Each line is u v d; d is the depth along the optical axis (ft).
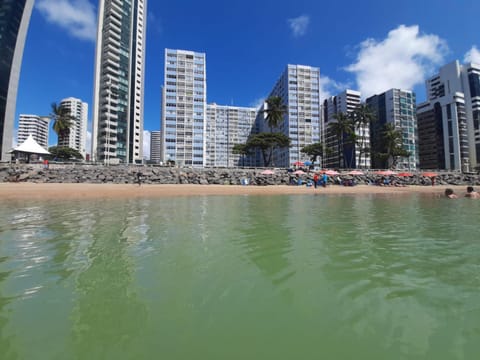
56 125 179.32
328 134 377.50
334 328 9.34
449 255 17.60
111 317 9.88
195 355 7.89
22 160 121.08
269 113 207.10
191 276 13.85
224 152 474.90
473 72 326.85
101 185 91.09
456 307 10.73
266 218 33.30
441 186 143.64
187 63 347.15
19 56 191.11
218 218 32.96
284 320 9.82
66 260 16.17
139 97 314.96
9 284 12.62
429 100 361.92
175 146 338.34
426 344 8.42
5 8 176.96
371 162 326.24
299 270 14.82
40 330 9.00
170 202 54.29
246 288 12.48
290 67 345.72
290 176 127.95
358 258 16.96
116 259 16.43
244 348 8.24
